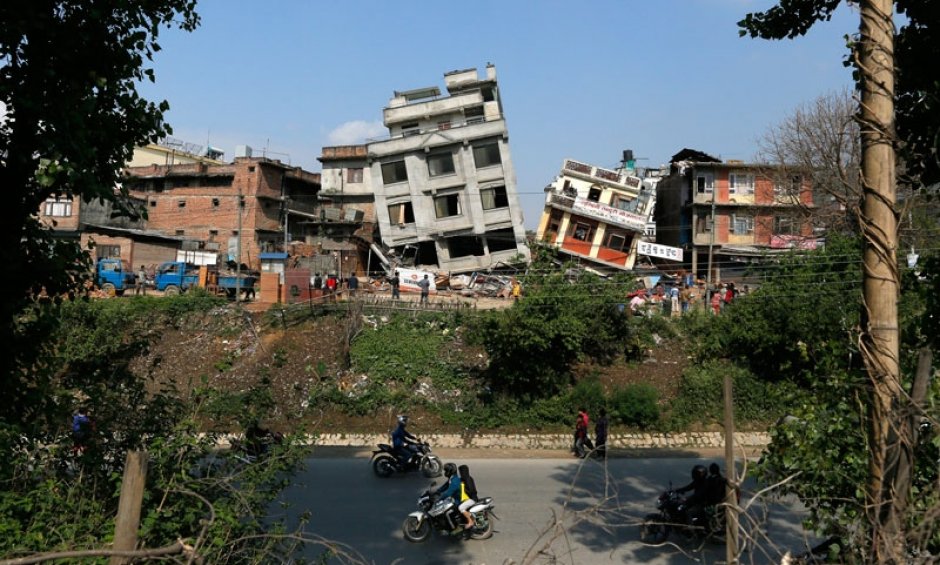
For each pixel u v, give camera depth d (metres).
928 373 3.76
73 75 7.58
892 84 4.25
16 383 7.65
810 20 6.62
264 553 5.68
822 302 21.02
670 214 49.59
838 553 4.83
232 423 18.84
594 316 23.11
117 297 28.31
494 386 21.64
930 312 5.43
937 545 4.23
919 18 5.99
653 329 24.75
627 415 20.19
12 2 7.07
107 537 5.27
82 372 8.17
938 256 5.64
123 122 7.99
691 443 19.61
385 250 43.50
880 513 3.91
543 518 12.51
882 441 3.93
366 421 20.62
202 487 6.07
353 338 24.28
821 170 25.41
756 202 42.44
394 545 11.02
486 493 14.34
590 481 15.48
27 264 7.93
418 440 16.09
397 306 26.73
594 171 46.34
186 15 8.52
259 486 7.02
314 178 52.31
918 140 6.11
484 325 21.27
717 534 10.39
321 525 12.01
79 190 7.34
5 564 3.02
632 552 10.69
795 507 12.47
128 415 7.27
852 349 5.06
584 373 22.48
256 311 26.88
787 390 6.51
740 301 23.28
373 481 15.30
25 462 5.95
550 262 22.67
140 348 10.20
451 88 47.47
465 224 41.94
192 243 42.38
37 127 7.33
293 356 23.69
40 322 7.99
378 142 42.56
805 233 35.78
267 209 47.06
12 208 7.79
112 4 7.49
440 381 22.11
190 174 46.72
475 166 42.03
